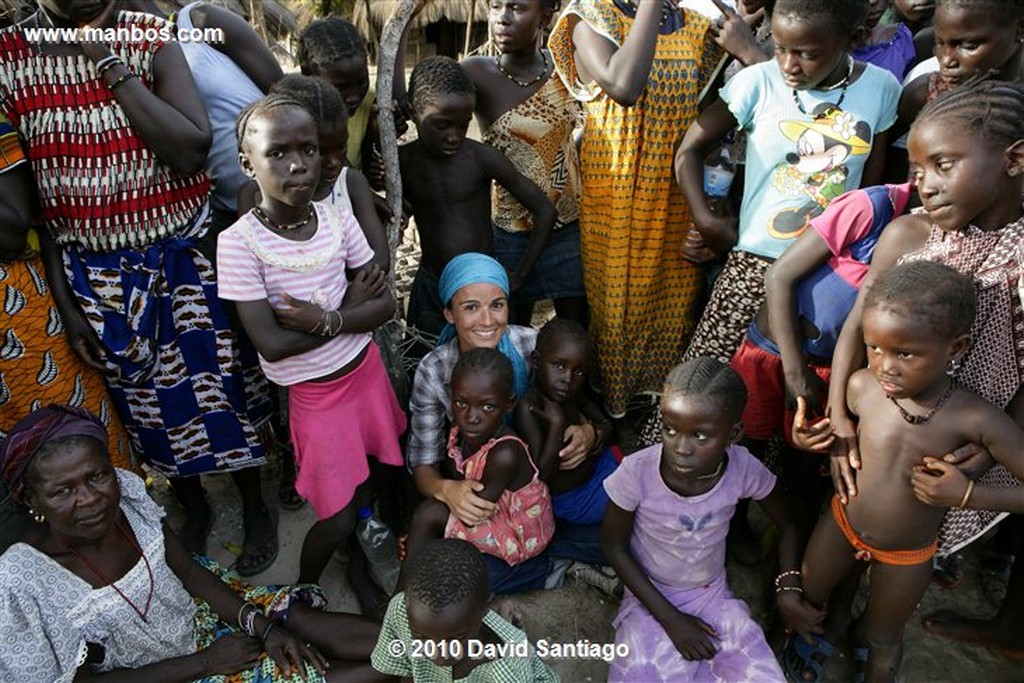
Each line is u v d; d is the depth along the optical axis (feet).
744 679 8.45
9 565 7.25
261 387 10.18
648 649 8.64
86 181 8.34
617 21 9.59
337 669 8.49
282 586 9.11
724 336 9.85
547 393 9.62
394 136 10.18
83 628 7.68
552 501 10.11
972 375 7.30
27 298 8.59
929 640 9.32
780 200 9.09
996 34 7.77
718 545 8.84
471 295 9.63
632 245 10.46
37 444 7.03
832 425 7.97
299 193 7.62
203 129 8.55
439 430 10.11
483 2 28.63
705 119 9.52
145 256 8.87
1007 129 6.29
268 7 25.72
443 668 7.57
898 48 10.66
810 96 8.74
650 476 8.55
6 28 7.90
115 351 8.99
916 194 7.98
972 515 7.81
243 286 8.02
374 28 23.47
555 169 11.62
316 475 9.02
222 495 11.55
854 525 7.82
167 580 8.14
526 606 9.86
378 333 10.69
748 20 11.73
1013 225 6.76
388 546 9.80
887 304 6.51
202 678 8.23
